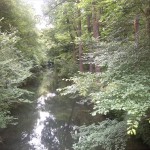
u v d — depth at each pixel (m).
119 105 4.11
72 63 24.09
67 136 9.94
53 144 9.13
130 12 5.75
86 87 5.64
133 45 5.49
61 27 22.95
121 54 5.40
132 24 6.01
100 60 6.11
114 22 6.11
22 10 19.38
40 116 13.04
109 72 5.34
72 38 23.23
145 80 4.51
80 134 6.91
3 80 9.11
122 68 5.17
